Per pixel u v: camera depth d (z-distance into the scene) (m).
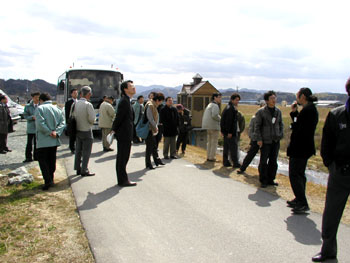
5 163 9.27
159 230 4.66
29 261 3.73
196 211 5.48
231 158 9.18
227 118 8.98
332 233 3.76
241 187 7.07
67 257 3.84
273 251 4.07
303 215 5.39
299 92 5.52
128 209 5.51
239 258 3.88
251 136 8.27
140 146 13.06
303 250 4.11
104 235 4.46
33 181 7.16
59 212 5.34
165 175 8.02
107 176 7.82
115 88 15.91
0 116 10.81
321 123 35.34
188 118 11.57
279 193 6.67
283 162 18.50
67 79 15.58
